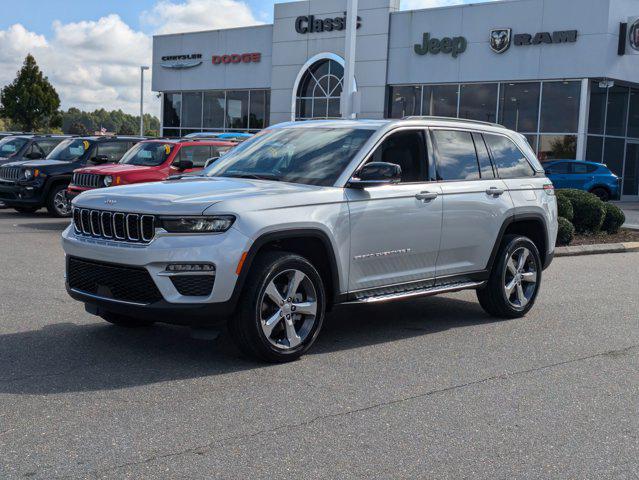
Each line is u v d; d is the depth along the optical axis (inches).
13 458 152.8
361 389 206.7
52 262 407.5
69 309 293.1
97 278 226.1
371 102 1311.5
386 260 255.1
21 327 262.7
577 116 1099.9
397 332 278.4
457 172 284.0
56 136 789.9
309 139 266.5
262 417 181.8
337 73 1366.9
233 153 277.9
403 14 1268.5
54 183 656.4
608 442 173.8
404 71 1273.4
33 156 734.5
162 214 211.6
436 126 281.9
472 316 312.5
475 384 215.6
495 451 165.9
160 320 215.2
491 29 1165.1
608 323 306.2
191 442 164.4
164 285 210.5
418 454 162.6
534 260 313.3
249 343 220.8
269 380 211.5
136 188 235.1
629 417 191.5
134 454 156.7
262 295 219.0
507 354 251.1
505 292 301.3
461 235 279.7
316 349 248.5
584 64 1080.8
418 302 340.2
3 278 355.3
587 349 261.7
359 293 249.0
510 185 302.7
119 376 210.2
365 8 1309.1
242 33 1515.7
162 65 1663.4
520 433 177.6
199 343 248.4
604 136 1136.8
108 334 256.5
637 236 640.4
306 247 241.8
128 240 218.4
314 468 152.9
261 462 155.0
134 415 179.9
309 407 190.2
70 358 226.5
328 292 245.1
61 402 187.5
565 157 1115.9
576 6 1082.7
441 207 270.7
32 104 2322.8
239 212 215.8
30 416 176.9
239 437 168.4
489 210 289.9
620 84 1146.0
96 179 553.6
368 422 181.2
